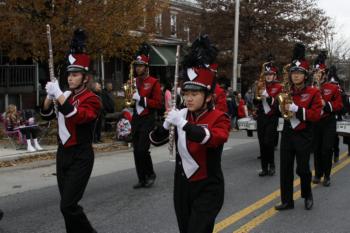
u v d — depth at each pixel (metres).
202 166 4.12
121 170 10.29
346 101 12.48
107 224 6.38
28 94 20.62
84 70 5.08
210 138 3.92
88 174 5.11
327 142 8.74
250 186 8.77
